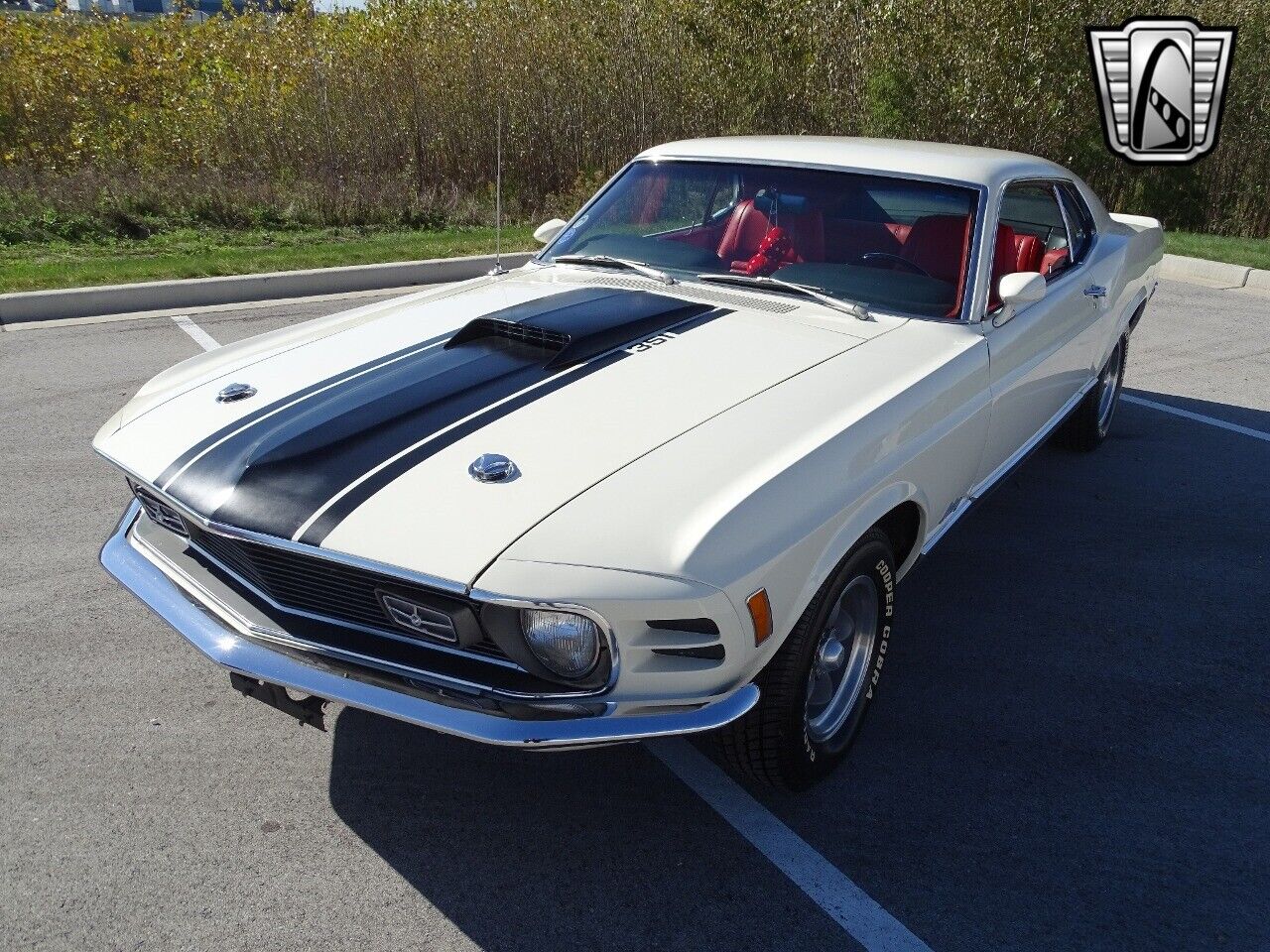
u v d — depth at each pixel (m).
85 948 2.40
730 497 2.40
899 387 3.01
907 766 3.09
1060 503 4.96
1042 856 2.74
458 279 9.38
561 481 2.42
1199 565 4.36
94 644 3.61
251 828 2.79
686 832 2.81
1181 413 6.30
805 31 13.28
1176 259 10.41
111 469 5.05
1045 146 13.45
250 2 14.63
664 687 2.32
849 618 2.99
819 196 3.79
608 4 13.23
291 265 9.19
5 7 14.45
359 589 2.39
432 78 13.25
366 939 2.44
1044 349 4.03
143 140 13.38
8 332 7.33
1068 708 3.38
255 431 2.73
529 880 2.63
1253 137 13.23
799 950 2.44
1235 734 3.27
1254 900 2.61
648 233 4.05
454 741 3.17
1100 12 12.87
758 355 3.10
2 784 2.92
